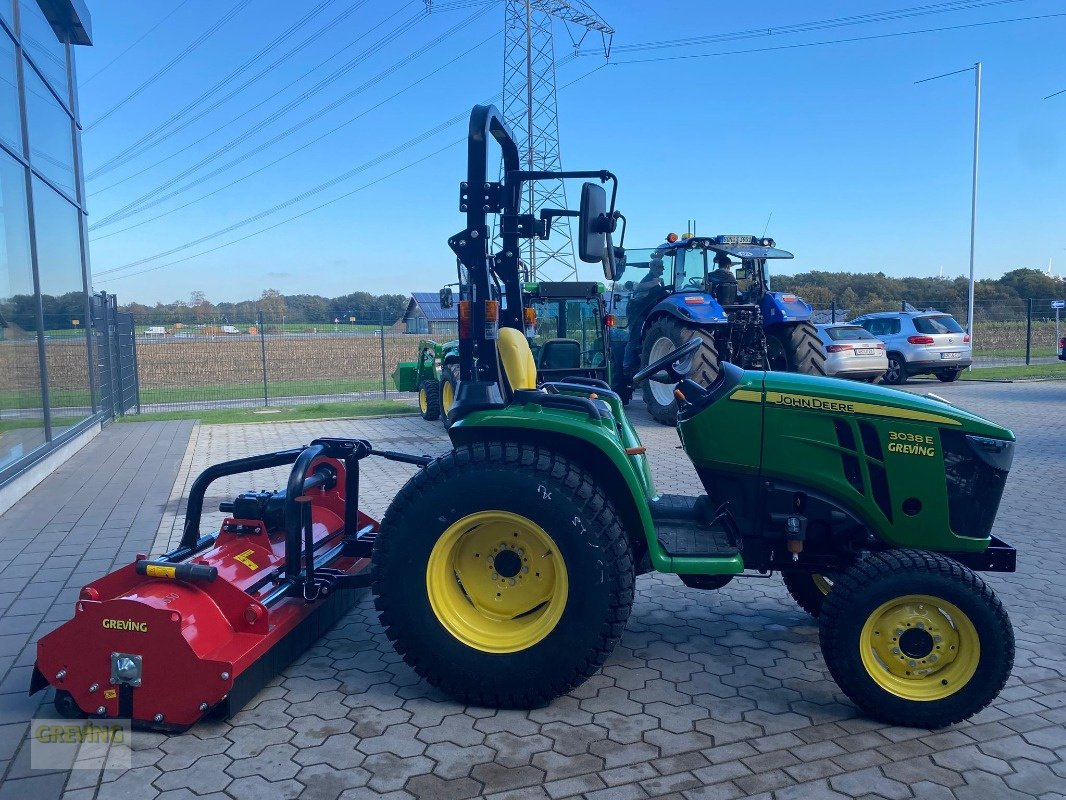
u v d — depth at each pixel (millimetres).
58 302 9242
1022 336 26297
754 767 2887
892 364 17281
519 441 3572
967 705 3102
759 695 3471
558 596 3232
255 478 8078
